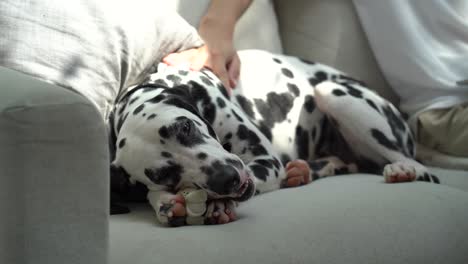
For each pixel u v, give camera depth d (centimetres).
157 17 188
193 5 214
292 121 207
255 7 232
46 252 100
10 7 167
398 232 134
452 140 215
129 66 178
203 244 123
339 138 217
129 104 168
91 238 104
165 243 124
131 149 154
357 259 126
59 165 100
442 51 230
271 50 235
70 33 168
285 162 203
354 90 206
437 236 137
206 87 183
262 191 170
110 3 178
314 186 172
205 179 144
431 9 228
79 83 165
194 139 152
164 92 168
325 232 129
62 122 100
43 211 99
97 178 104
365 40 236
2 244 98
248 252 121
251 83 204
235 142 181
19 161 97
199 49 197
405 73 227
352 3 235
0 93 100
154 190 155
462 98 221
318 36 237
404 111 236
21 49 163
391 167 174
